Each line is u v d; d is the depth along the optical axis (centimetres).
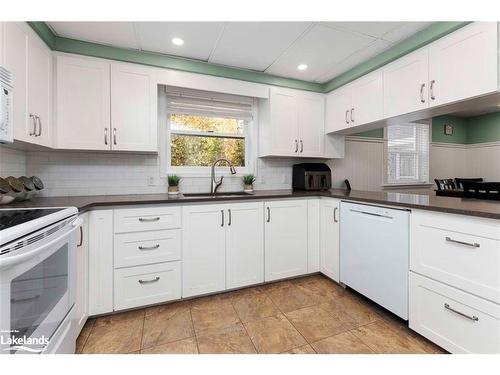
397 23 186
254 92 269
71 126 197
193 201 202
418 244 155
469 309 128
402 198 192
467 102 176
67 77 196
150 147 223
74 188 224
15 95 146
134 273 187
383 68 230
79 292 159
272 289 230
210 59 240
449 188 397
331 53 231
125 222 184
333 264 238
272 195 234
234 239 221
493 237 118
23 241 89
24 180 188
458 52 171
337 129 286
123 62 216
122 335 162
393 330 168
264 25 189
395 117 223
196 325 174
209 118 284
